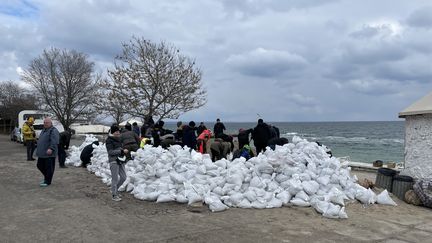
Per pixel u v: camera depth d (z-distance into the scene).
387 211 8.60
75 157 15.92
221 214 7.73
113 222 7.01
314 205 8.28
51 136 10.59
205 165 9.48
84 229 6.55
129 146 11.38
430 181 9.52
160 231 6.52
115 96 23.92
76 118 39.81
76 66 40.22
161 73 24.17
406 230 7.10
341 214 7.68
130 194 9.48
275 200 8.44
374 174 14.26
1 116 65.88
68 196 9.21
